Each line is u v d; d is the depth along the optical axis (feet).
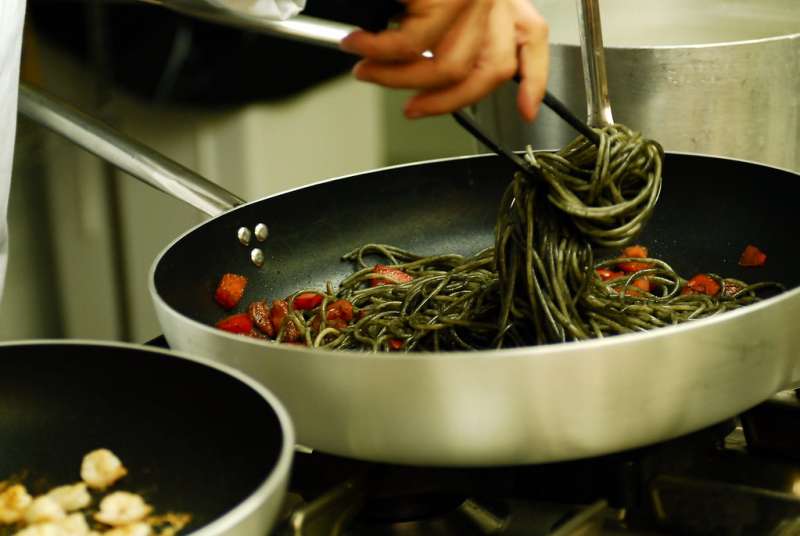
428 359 2.53
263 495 2.05
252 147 6.22
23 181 4.84
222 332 2.82
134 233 5.51
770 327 2.77
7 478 2.69
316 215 4.33
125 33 5.27
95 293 5.38
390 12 2.71
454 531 2.92
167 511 2.54
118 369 2.64
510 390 2.55
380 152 7.39
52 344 2.66
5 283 4.85
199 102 5.81
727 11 5.90
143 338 5.74
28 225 4.92
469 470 2.97
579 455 2.70
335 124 6.88
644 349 2.57
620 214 3.38
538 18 2.91
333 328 3.99
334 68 6.68
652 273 4.20
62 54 5.03
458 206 4.55
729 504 2.82
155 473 2.62
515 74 3.00
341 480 2.93
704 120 4.66
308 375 2.67
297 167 6.63
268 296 4.17
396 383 2.58
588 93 3.98
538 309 3.55
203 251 3.95
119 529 2.47
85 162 5.13
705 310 3.89
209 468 2.56
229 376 2.46
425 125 7.73
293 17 3.14
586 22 3.91
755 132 4.69
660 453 3.01
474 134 3.23
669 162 4.29
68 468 2.68
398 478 2.93
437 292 4.14
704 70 4.55
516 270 3.61
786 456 3.11
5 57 3.44
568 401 2.58
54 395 2.71
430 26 2.51
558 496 2.96
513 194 3.62
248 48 5.96
